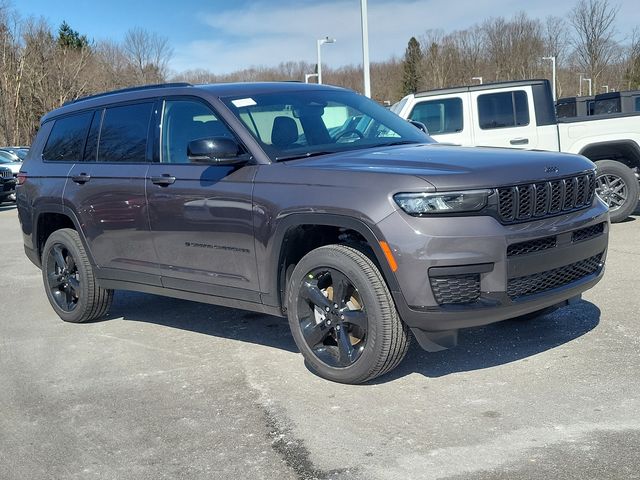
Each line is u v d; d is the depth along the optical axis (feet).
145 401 13.84
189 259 16.12
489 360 14.66
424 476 10.16
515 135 30.22
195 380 14.83
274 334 17.79
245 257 14.83
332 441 11.51
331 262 13.43
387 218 12.41
